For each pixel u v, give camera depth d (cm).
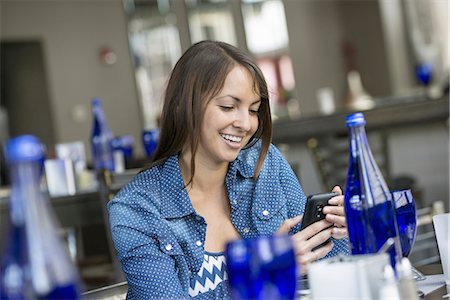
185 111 187
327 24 1078
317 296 117
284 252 107
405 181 493
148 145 378
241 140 187
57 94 957
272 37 1062
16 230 99
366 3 1046
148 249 184
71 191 356
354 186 141
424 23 1017
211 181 194
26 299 98
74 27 968
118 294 182
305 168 543
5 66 953
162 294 179
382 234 139
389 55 1031
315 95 1074
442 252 154
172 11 1017
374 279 116
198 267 188
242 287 106
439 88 991
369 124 530
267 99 193
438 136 554
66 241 393
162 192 190
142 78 999
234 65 185
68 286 99
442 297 141
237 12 1048
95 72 976
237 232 197
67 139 960
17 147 98
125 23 997
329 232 174
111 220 190
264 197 199
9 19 933
